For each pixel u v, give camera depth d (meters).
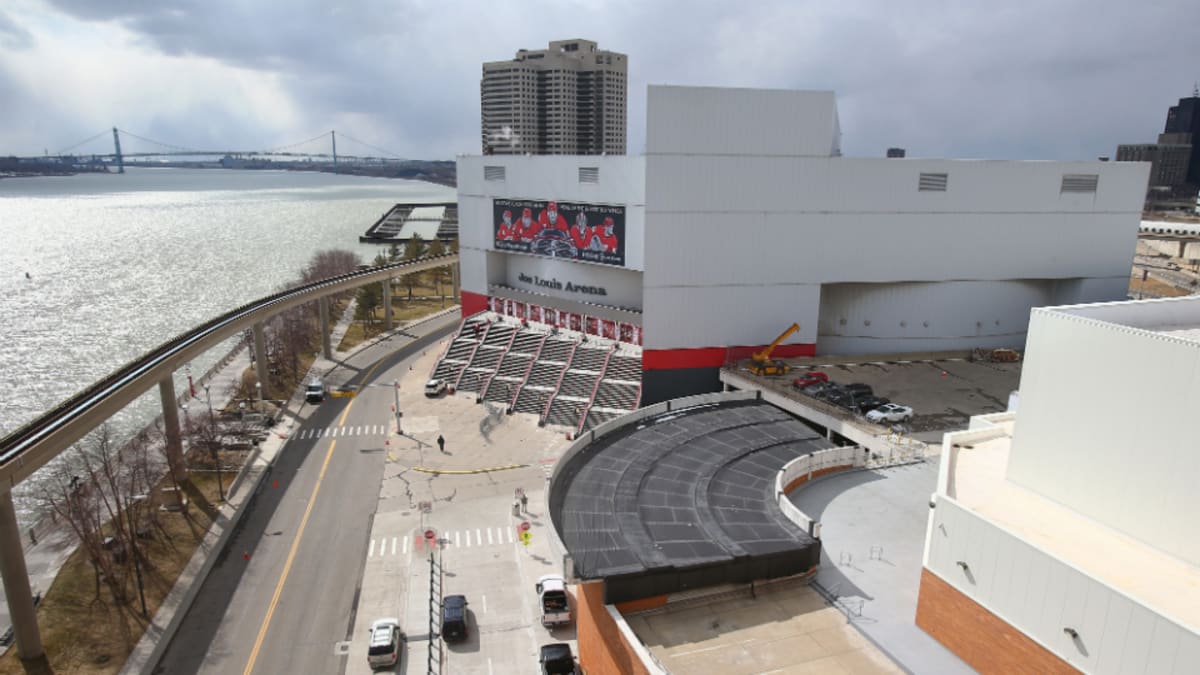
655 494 39.47
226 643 42.25
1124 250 81.94
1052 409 27.44
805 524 34.34
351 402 83.88
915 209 76.00
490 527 55.12
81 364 117.06
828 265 76.00
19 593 38.53
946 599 27.73
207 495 58.97
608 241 78.50
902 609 30.52
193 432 66.06
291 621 44.28
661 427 50.50
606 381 78.44
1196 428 22.52
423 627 43.59
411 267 130.88
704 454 45.31
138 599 44.88
